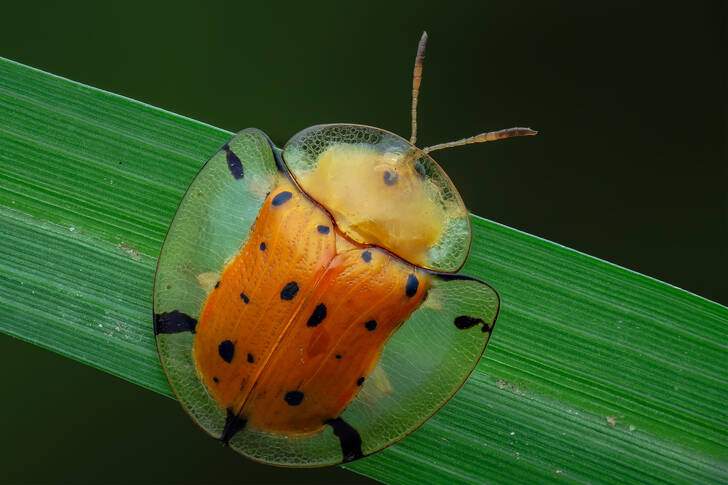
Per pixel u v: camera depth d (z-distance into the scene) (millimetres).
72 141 109
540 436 109
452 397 109
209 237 106
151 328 108
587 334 109
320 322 105
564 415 109
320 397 105
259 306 105
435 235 106
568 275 109
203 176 107
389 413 107
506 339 109
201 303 106
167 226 109
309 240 105
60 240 108
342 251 105
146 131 109
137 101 109
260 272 105
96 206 109
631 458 109
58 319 108
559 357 109
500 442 108
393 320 106
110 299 108
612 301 109
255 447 106
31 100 108
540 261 109
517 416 109
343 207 105
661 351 109
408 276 106
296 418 106
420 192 106
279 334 105
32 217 109
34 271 108
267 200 106
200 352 106
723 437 109
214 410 106
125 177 109
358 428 106
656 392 109
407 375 107
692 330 109
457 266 107
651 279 109
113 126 109
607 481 108
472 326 107
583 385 109
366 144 106
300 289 105
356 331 105
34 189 109
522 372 109
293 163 106
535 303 109
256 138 107
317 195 106
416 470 108
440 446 108
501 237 109
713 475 109
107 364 108
